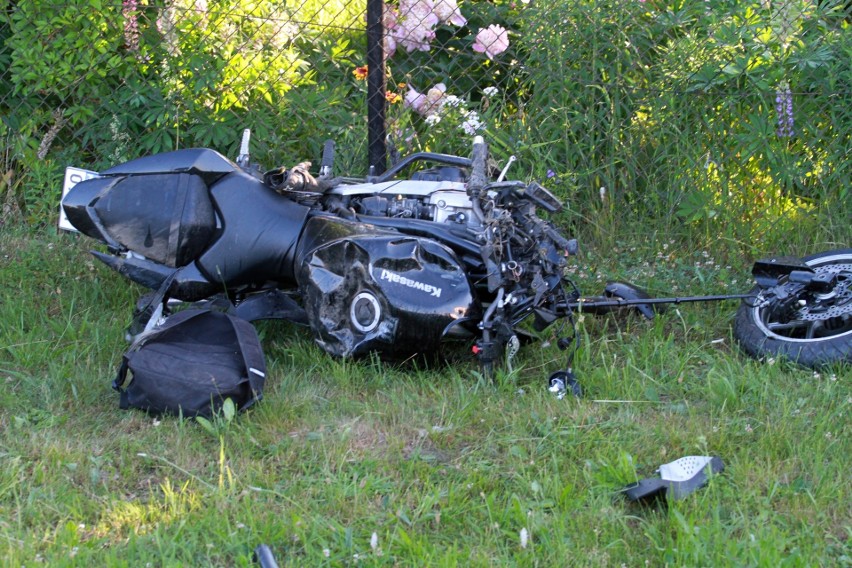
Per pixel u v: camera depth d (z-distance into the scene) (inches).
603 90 240.1
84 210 186.5
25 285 213.0
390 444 151.4
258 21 245.3
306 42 258.2
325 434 155.9
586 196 244.8
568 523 130.7
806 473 142.3
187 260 184.4
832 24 249.1
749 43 238.7
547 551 123.7
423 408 165.0
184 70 239.3
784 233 237.0
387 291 167.9
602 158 245.1
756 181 242.1
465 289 169.9
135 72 240.7
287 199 187.9
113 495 135.0
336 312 174.2
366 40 251.3
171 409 157.0
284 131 246.7
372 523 130.3
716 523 125.1
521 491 139.0
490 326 168.9
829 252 201.9
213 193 185.6
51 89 237.9
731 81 240.4
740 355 189.9
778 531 127.3
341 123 247.8
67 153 245.3
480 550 124.0
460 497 136.4
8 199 239.8
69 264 222.7
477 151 180.2
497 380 172.7
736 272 230.2
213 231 184.7
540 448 150.9
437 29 258.4
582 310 195.8
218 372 158.2
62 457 144.9
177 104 239.5
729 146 242.5
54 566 116.6
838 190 239.6
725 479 140.2
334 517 132.2
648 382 175.8
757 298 191.6
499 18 264.2
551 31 244.1
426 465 145.0
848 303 188.2
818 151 240.4
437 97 249.6
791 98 236.1
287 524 127.3
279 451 149.3
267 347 188.5
